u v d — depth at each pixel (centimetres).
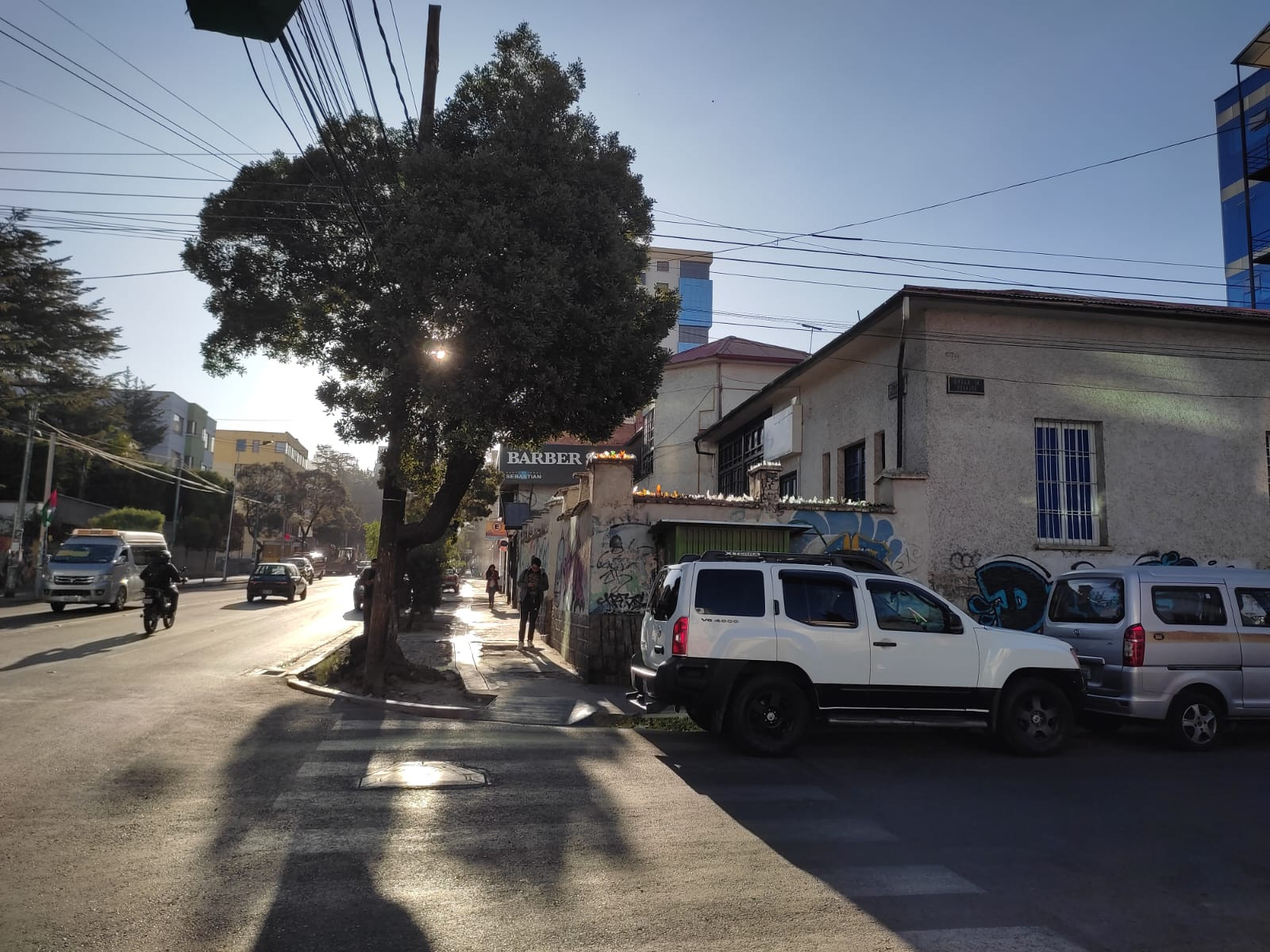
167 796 608
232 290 1365
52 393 3341
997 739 912
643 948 382
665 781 700
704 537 1298
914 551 1382
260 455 10156
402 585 2091
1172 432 1494
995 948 392
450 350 1003
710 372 2795
